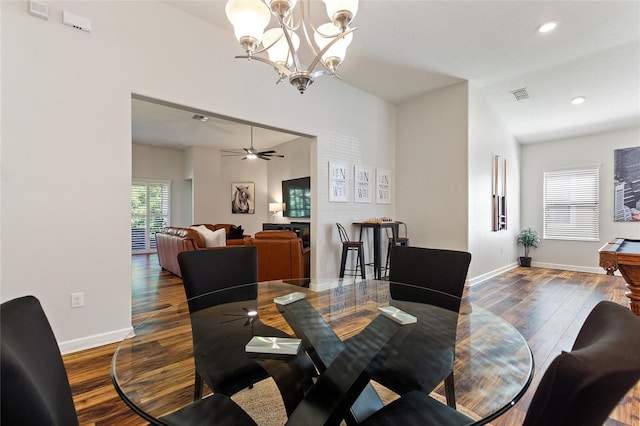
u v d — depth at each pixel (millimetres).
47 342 811
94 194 2361
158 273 5348
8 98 2041
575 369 474
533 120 5430
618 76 3979
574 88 4336
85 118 2326
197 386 1512
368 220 4617
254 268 2191
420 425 972
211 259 2039
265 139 7250
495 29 3088
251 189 8430
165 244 5383
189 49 2877
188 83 2867
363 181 4715
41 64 2154
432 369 1340
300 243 4336
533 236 6164
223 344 1555
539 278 5004
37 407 573
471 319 2162
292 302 2029
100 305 2381
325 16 2918
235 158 8383
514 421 1519
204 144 7695
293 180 7266
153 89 2656
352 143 4539
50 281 2182
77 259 2289
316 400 1094
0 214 2014
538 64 3791
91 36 2357
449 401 1438
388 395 1648
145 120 5738
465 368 1635
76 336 2275
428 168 4820
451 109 4516
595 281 4793
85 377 1910
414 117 5016
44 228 2164
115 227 2453
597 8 2758
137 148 7863
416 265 2076
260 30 1605
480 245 4719
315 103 4027
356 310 2461
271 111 3527
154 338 2129
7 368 536
